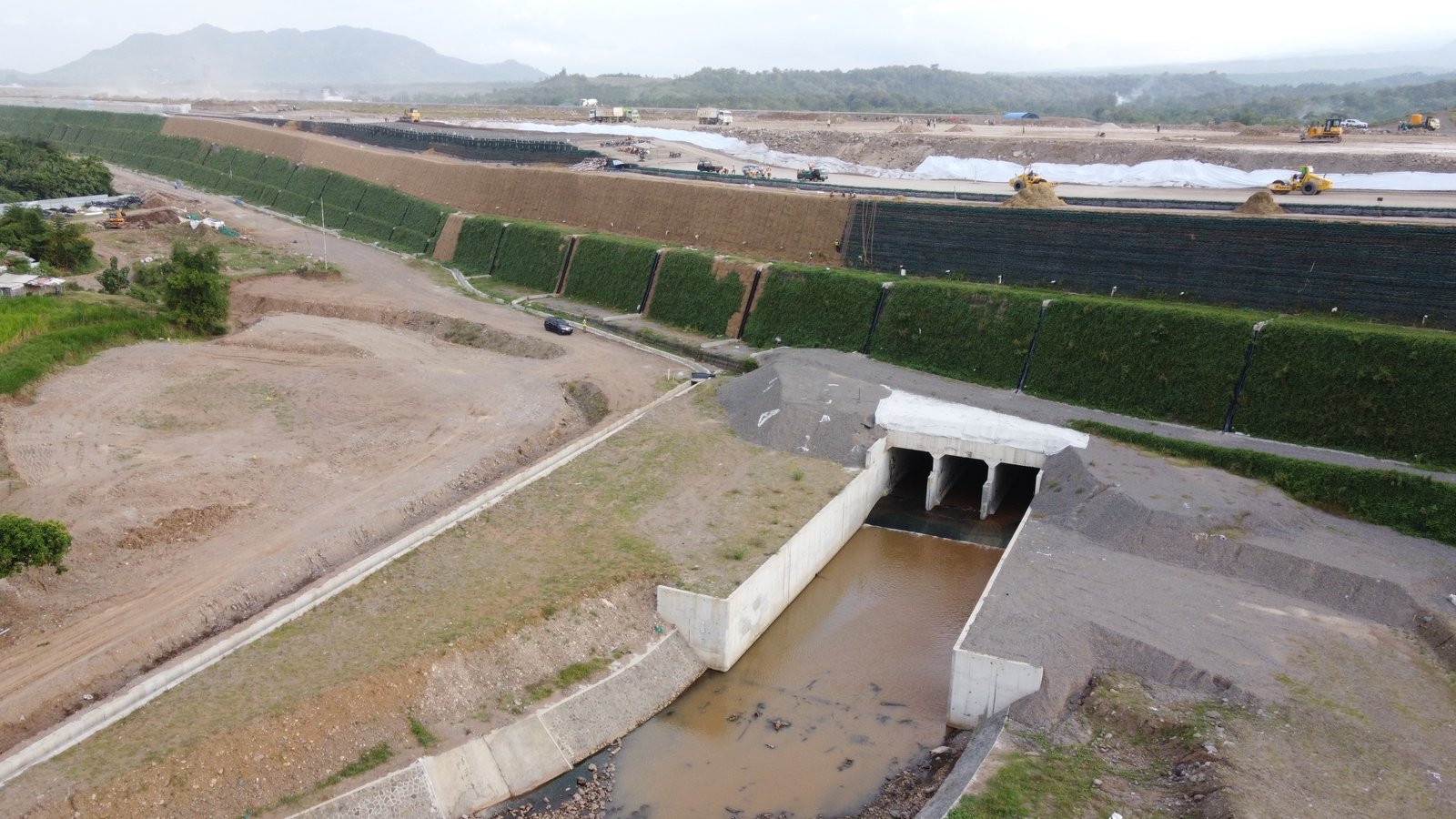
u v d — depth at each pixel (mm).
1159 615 41812
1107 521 50062
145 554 47594
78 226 111125
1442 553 46344
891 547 57094
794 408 63281
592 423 68312
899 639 47250
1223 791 30719
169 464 57594
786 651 45938
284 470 57812
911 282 77250
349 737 34406
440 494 55531
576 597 42750
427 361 80188
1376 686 36906
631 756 37906
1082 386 65250
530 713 37406
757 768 37531
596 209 113062
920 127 166125
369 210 141375
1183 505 49656
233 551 48156
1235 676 37312
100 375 72875
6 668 38281
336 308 95625
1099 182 112000
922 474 68188
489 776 35062
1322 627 41188
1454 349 53719
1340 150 109438
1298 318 63281
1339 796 30766
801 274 83125
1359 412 55531
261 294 99688
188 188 175375
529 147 139000
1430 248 60688
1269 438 57750
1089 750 34656
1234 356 60281
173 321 86500
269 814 31578
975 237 81188
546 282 104812
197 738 32688
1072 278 75500
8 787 30578
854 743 39188
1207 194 98062
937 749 38656
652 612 43938
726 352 80438
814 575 53031
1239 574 45594
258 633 39375
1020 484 66688
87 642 40062
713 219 100000
